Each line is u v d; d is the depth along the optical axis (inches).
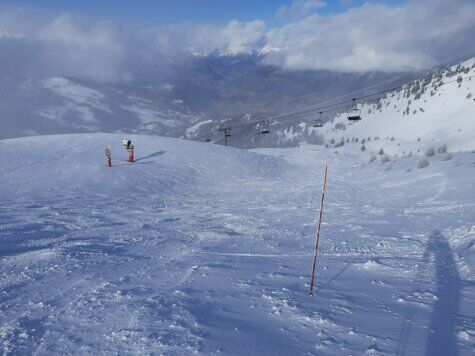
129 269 251.6
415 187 796.6
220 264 266.8
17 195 704.4
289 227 462.9
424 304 175.2
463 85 5600.4
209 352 126.3
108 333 145.9
